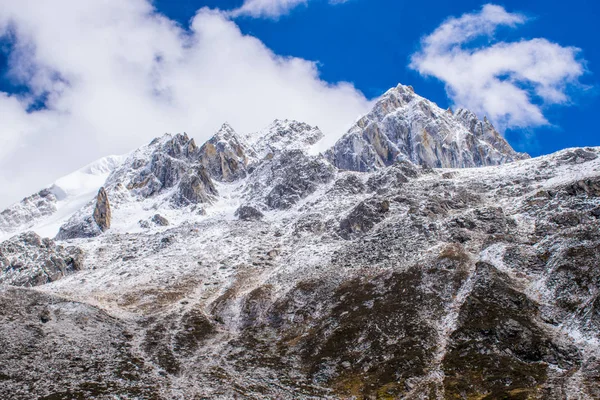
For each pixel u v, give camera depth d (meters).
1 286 122.88
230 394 82.25
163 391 82.94
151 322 116.25
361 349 93.56
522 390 73.19
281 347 103.19
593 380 72.12
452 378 79.38
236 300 128.12
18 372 85.50
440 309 100.12
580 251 103.25
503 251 115.25
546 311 91.81
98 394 79.44
